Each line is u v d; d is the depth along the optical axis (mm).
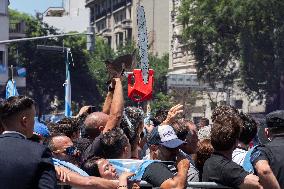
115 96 5902
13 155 3879
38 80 61375
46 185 3828
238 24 44344
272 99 47344
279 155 5137
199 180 5637
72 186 4574
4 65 51000
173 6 74375
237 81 49406
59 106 61938
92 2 102438
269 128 5359
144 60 6715
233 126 5000
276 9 42094
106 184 4594
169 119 6199
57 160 4859
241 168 4895
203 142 5691
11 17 63406
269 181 4914
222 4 43844
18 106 4105
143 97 6711
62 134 6223
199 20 45875
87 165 4984
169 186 4648
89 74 64812
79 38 64188
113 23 96250
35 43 61125
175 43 72062
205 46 47219
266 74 44750
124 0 90812
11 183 3822
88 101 65312
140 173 4773
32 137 4379
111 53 72000
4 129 4148
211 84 49625
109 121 5801
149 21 84438
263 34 43438
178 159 4969
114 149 5191
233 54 46750
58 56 60625
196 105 64938
